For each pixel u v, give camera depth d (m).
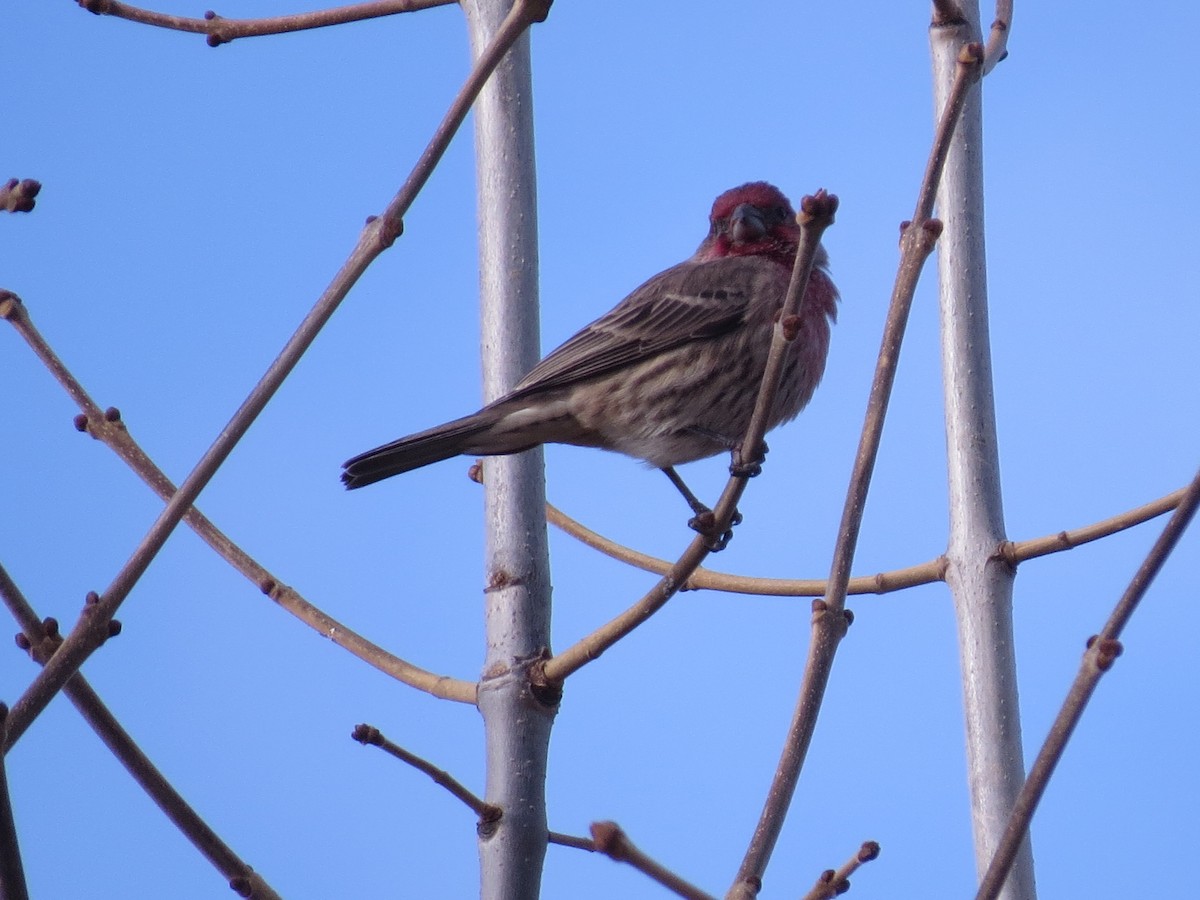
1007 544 10.43
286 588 10.42
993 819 9.71
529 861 9.35
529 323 11.30
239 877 8.03
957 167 11.55
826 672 7.66
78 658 6.68
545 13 7.16
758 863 7.18
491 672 9.90
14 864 6.20
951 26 11.79
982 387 11.02
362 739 8.96
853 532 7.84
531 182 11.57
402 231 7.16
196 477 6.94
